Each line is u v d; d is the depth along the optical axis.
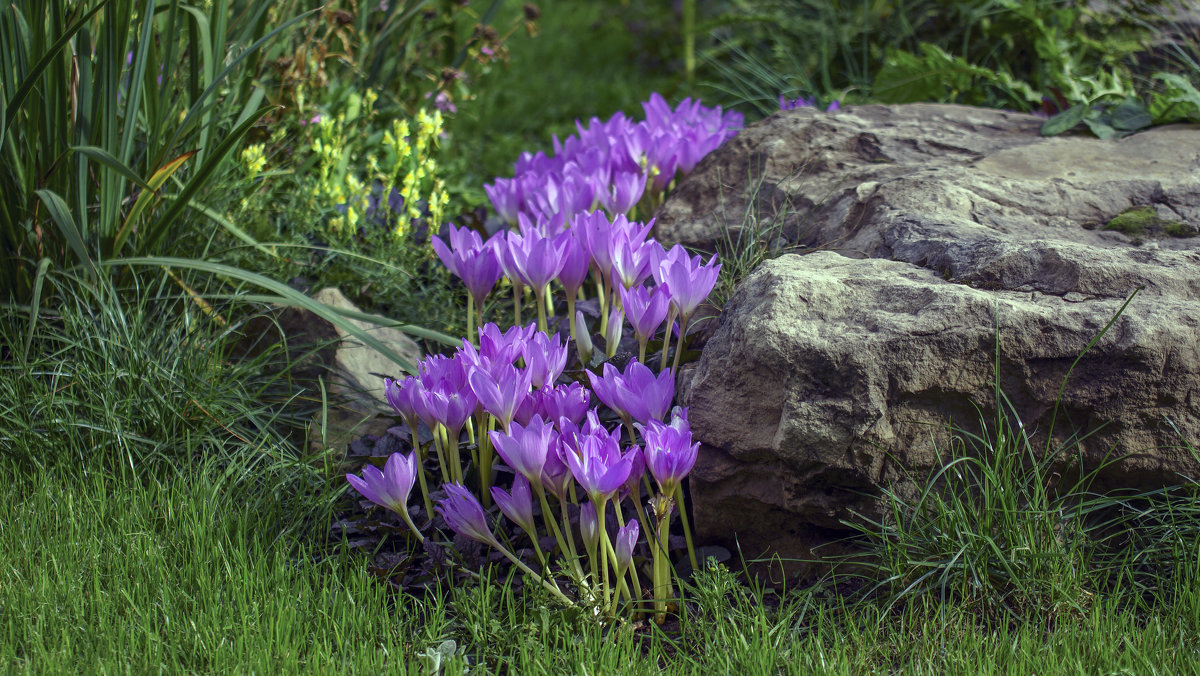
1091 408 2.43
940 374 2.43
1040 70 5.65
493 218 4.68
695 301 2.71
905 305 2.54
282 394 3.49
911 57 5.21
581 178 3.66
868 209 3.38
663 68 8.33
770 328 2.49
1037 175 3.54
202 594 2.37
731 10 8.12
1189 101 3.95
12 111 3.09
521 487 2.33
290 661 2.11
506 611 2.45
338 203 4.13
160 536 2.65
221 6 3.85
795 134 4.11
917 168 3.69
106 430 2.99
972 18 6.04
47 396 3.06
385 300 3.95
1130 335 2.39
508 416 2.45
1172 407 2.42
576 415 2.54
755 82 7.00
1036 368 2.44
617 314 2.99
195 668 2.17
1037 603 2.34
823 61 6.52
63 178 3.51
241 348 3.72
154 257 3.46
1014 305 2.46
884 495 2.49
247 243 3.73
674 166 4.25
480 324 3.01
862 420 2.41
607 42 9.26
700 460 2.61
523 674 2.13
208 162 3.35
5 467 2.98
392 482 2.45
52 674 2.06
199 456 3.17
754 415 2.53
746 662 2.14
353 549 2.70
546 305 3.57
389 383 2.62
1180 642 2.15
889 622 2.33
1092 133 4.07
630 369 2.50
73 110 3.58
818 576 2.62
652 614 2.48
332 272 3.94
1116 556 2.47
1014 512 2.36
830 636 2.35
